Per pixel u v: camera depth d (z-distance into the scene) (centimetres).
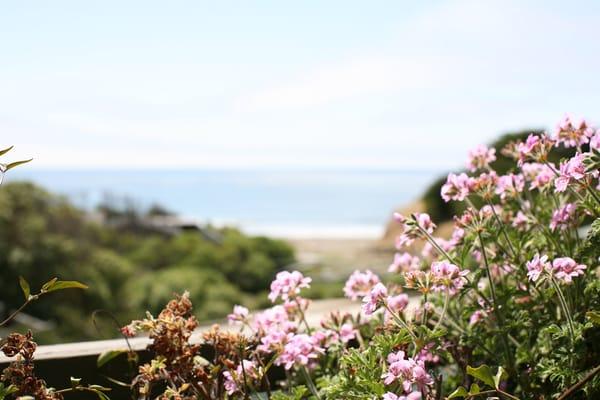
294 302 110
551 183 109
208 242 1499
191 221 1764
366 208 4794
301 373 112
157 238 1498
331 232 3294
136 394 102
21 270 1114
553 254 108
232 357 102
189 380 94
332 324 109
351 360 95
